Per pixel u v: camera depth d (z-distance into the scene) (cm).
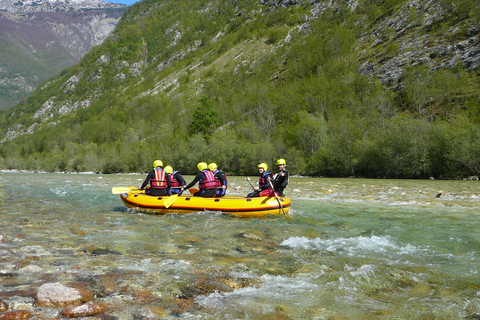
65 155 8356
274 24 15488
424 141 3369
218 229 675
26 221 742
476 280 381
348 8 11731
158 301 307
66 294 294
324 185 2145
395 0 9594
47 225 696
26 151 12062
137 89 17662
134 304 297
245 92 9906
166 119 10081
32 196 1346
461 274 402
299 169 4631
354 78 7094
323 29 11738
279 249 514
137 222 752
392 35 8338
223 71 13800
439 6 7644
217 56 15812
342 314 290
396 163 3444
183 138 7281
